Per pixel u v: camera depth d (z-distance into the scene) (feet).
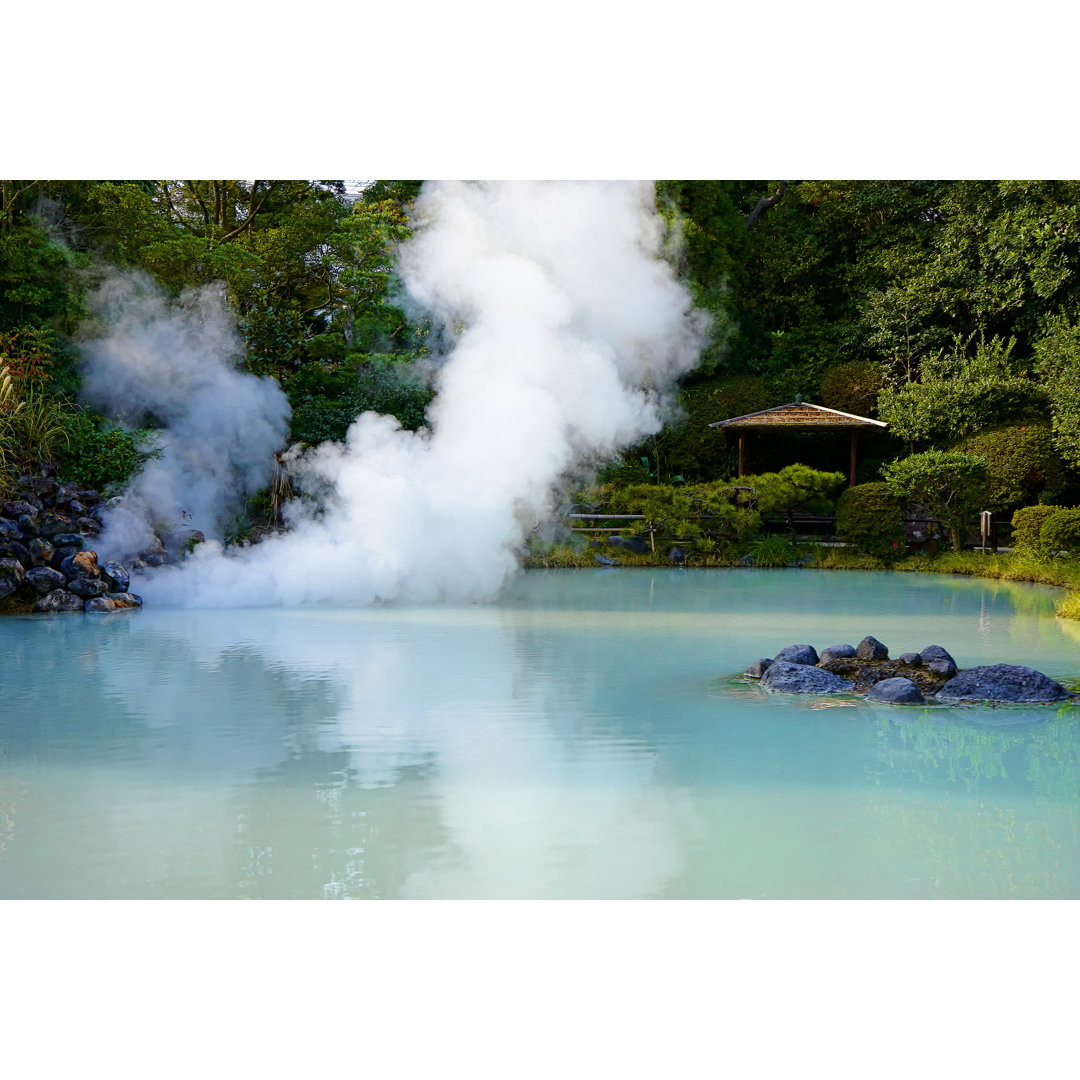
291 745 19.58
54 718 21.61
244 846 14.62
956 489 59.93
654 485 64.39
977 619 36.58
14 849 14.46
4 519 39.06
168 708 22.50
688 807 16.21
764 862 14.12
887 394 72.95
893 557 60.29
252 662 28.02
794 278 86.07
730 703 23.09
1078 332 62.49
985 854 14.39
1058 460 61.05
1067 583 47.55
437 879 13.53
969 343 77.66
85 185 56.70
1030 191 70.64
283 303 70.38
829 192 86.43
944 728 20.95
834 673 25.53
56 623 35.40
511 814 15.90
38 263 52.24
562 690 24.45
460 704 22.97
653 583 50.21
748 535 62.18
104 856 14.23
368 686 24.82
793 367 82.07
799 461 78.07
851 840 14.88
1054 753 19.16
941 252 76.95
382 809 16.11
